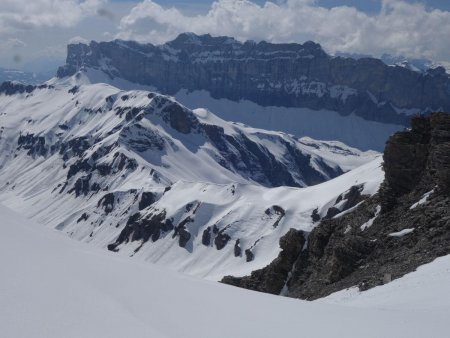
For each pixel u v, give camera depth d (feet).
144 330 58.39
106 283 71.77
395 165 265.54
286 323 75.00
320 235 288.30
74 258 79.20
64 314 56.29
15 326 50.57
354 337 71.56
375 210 261.24
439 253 168.35
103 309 61.41
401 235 211.00
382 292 145.79
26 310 54.49
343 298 164.14
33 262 69.87
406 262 176.86
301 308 88.74
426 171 251.19
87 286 67.46
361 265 211.82
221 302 80.38
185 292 80.38
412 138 269.85
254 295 94.43
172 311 68.64
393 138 270.87
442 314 90.89
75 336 51.90
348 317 84.53
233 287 100.32
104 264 81.76
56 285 63.98
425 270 154.61
